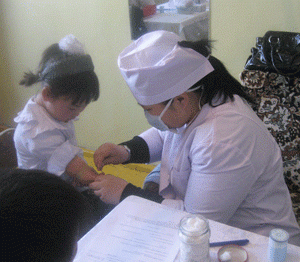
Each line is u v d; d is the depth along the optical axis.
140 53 0.95
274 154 0.98
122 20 2.05
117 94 2.28
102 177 1.09
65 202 0.40
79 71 1.02
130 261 0.69
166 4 1.87
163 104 0.96
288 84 1.45
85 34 2.18
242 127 0.92
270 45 1.49
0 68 1.73
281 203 1.00
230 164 0.88
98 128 2.36
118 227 0.78
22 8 1.98
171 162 1.13
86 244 0.74
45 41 1.88
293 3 1.55
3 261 0.34
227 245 0.70
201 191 0.90
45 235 0.36
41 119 1.06
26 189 0.38
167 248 0.72
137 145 1.32
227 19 1.75
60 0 2.00
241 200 0.93
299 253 0.68
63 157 1.09
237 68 1.84
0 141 1.14
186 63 0.90
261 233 0.97
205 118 0.98
